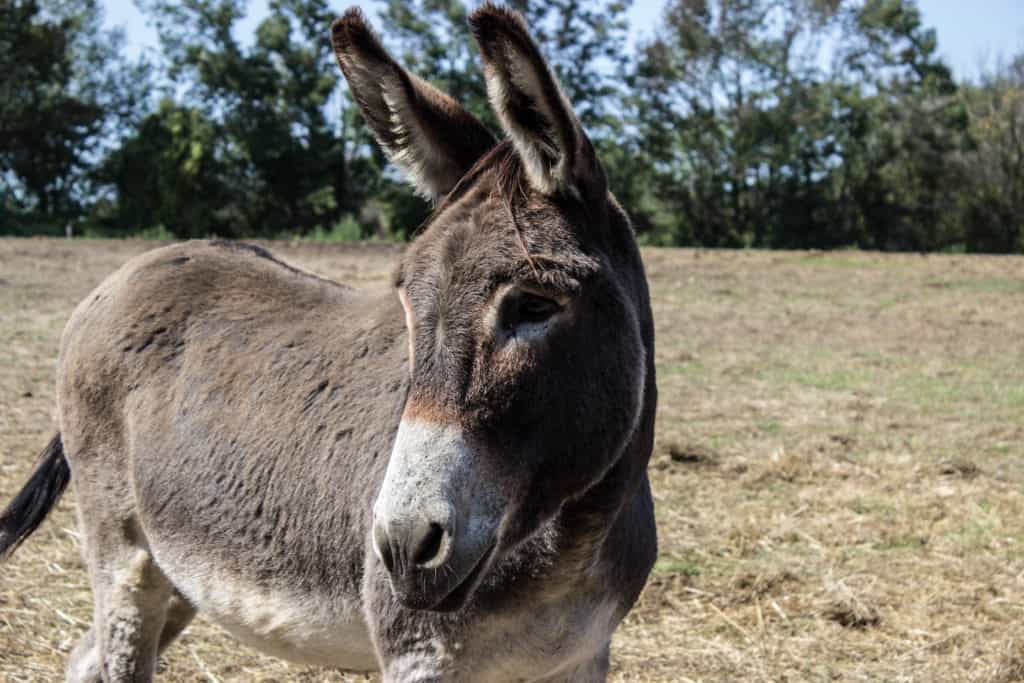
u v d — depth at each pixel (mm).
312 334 3473
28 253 20250
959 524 6332
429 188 2697
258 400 3355
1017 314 15727
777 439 8188
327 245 25125
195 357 3568
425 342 2301
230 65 47000
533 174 2355
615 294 2447
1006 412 9328
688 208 53062
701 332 13781
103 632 3662
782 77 52188
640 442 2746
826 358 12039
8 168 49625
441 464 2195
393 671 2729
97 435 3705
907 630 4930
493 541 2258
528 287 2277
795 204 52125
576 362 2346
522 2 46688
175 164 45562
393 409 3000
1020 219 50000
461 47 45875
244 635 3299
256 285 3783
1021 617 5086
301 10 47406
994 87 53312
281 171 47594
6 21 48531
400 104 2590
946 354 12398
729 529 6133
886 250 51344
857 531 6152
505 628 2654
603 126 51000
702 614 5070
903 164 52094
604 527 2631
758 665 4566
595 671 3012
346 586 2963
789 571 5484
